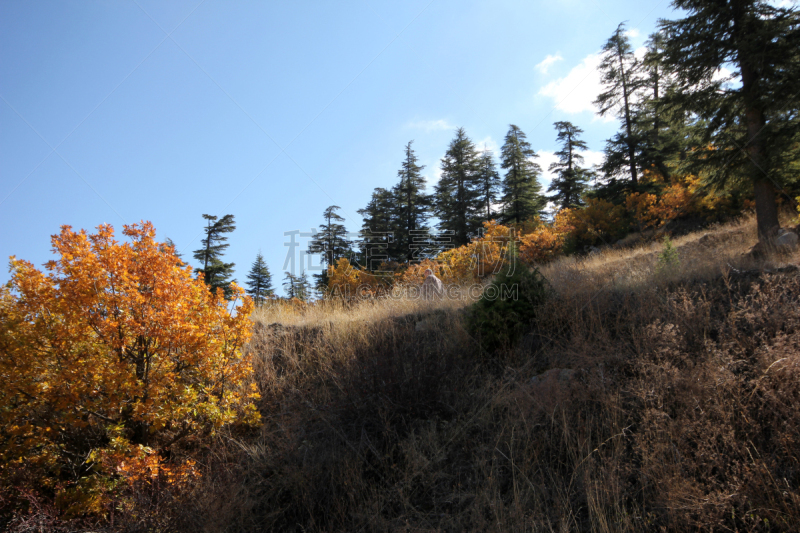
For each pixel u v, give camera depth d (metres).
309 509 3.85
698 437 3.45
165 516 3.63
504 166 31.78
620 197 22.91
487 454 4.08
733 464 3.23
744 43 9.85
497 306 5.71
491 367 5.43
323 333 6.96
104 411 4.46
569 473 3.67
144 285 4.58
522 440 4.07
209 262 27.80
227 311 5.17
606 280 6.55
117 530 3.54
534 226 24.70
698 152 11.68
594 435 3.88
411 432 4.43
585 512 3.29
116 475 4.03
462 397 4.91
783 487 2.92
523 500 3.43
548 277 7.31
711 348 4.12
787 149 9.70
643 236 17.31
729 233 12.25
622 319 5.33
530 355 5.34
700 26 10.94
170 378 4.44
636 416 3.90
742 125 10.82
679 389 3.79
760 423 3.45
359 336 6.55
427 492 3.86
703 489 3.07
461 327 6.16
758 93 9.97
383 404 4.68
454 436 4.35
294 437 4.70
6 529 3.55
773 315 4.30
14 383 3.94
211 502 3.77
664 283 5.89
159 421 4.23
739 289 5.06
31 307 4.14
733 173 10.84
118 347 4.29
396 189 34.56
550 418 4.16
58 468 4.14
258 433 5.04
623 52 23.83
